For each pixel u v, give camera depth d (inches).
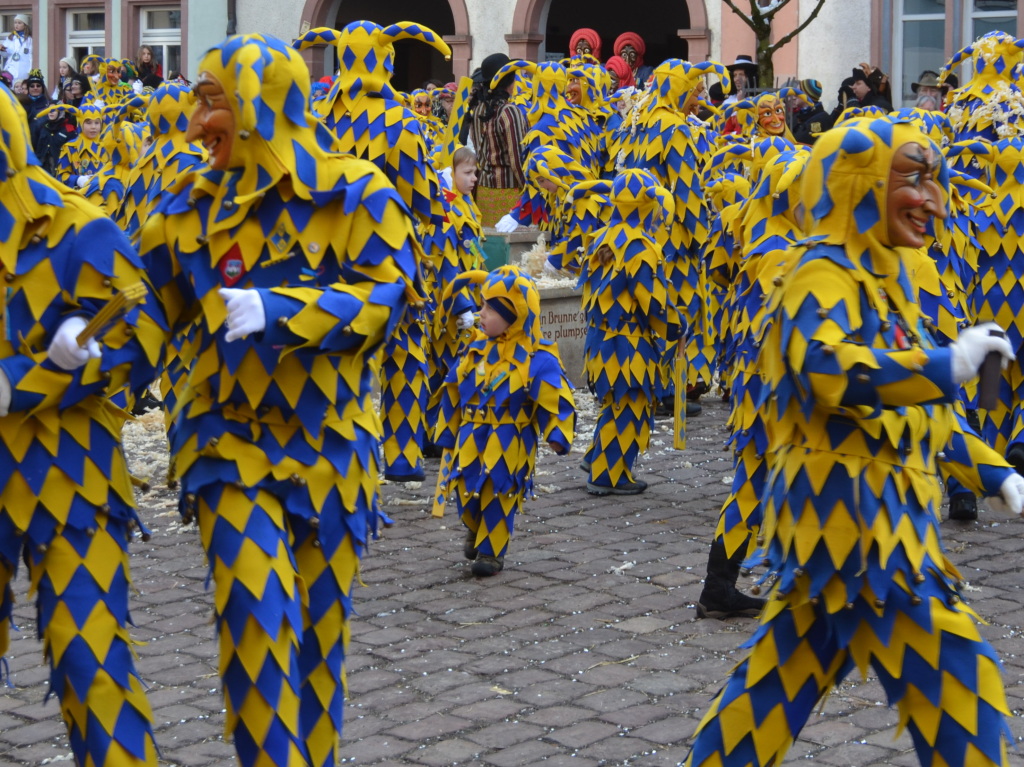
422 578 269.1
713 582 241.6
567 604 252.4
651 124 377.4
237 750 150.3
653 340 332.8
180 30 1061.1
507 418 267.3
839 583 141.1
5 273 150.5
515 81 550.6
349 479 157.5
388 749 187.8
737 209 289.9
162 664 221.1
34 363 148.0
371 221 153.0
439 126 572.7
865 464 140.4
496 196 546.9
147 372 157.6
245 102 149.3
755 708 146.6
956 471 148.9
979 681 139.1
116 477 157.2
